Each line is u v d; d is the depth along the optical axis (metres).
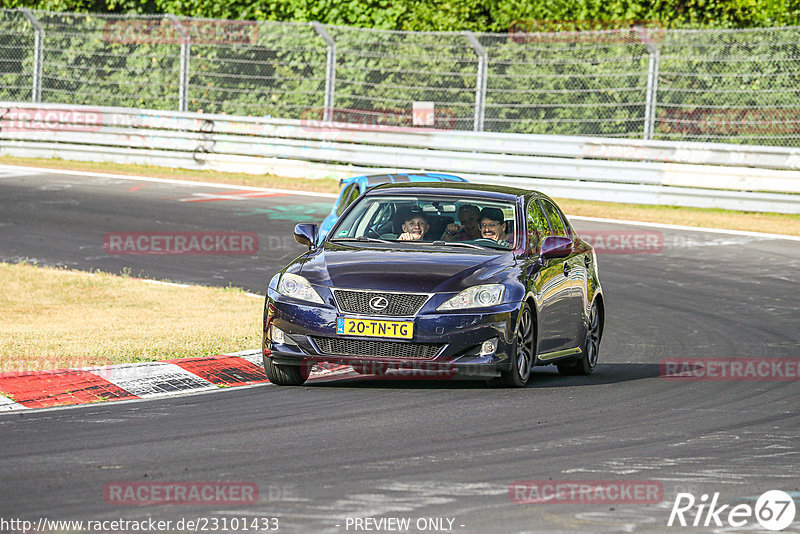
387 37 94.12
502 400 31.86
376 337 32.12
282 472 23.36
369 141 91.19
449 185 38.75
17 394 31.09
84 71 103.38
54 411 29.56
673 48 87.88
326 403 31.00
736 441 27.09
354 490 22.02
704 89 87.62
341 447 25.72
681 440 27.11
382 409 30.23
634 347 43.88
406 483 22.59
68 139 100.06
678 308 51.94
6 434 26.70
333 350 32.50
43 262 60.53
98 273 57.22
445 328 32.16
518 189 38.97
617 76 89.56
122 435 26.73
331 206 80.19
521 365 34.00
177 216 74.94
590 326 39.00
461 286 32.69
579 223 75.62
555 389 34.16
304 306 32.72
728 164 82.25
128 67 102.44
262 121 94.25
